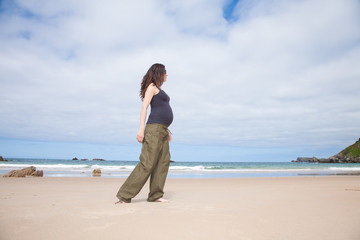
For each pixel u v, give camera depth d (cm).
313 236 143
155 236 140
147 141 271
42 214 191
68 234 141
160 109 279
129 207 231
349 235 145
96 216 189
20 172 828
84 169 1825
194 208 230
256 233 148
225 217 191
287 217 193
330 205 255
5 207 219
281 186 544
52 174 1135
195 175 1290
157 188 274
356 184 599
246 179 849
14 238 132
